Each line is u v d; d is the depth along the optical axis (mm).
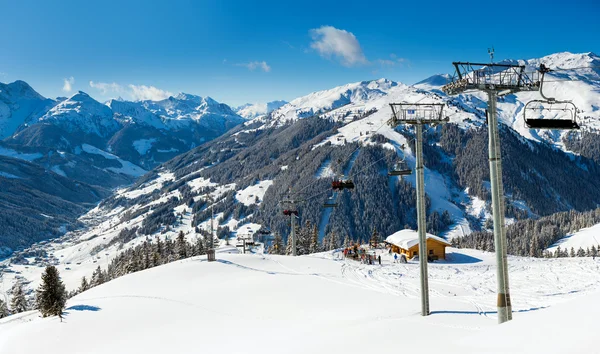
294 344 18484
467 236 194875
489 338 11578
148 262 88875
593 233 165000
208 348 23062
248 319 29562
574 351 8695
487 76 17688
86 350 25906
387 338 16469
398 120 23562
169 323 29812
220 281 42250
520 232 193250
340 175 40875
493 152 17969
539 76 17266
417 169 24469
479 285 38625
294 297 34062
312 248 99812
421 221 24453
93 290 42594
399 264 53375
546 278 40625
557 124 15523
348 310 29094
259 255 57844
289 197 69188
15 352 26328
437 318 22453
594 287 35094
